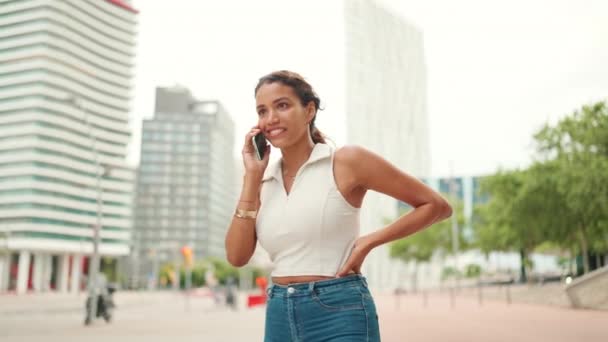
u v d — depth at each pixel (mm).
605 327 13180
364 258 1962
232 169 194750
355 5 119188
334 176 1982
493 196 35844
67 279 85625
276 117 2055
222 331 14430
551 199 25234
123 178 64125
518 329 12977
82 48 29281
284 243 2006
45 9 27297
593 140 23797
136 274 124000
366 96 114750
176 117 165500
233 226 2152
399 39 128750
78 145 41844
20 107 35062
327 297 1910
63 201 65875
